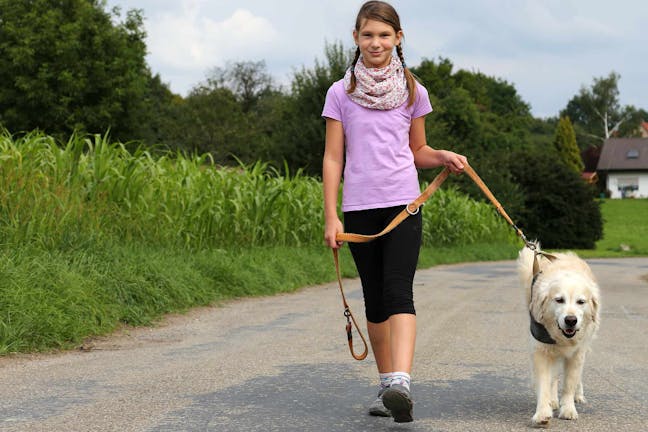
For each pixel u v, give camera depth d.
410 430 3.68
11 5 40.00
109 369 5.31
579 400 4.45
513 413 4.11
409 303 3.70
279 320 8.33
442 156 3.83
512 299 11.18
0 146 9.12
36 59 39.75
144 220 10.62
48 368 5.35
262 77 82.94
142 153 11.26
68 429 3.62
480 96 82.56
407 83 3.84
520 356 6.06
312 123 37.94
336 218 3.84
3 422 3.75
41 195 8.98
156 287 8.82
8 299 6.46
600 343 6.91
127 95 41.72
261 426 3.73
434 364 5.66
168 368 5.36
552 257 4.49
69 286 7.33
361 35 3.79
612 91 120.75
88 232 9.27
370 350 6.29
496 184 46.78
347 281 14.14
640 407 4.31
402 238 3.72
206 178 12.66
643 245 49.97
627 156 98.12
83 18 40.47
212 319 8.39
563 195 48.41
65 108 39.41
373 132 3.79
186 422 3.79
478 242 30.33
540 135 117.88
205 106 64.81
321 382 4.89
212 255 11.37
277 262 12.77
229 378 4.99
